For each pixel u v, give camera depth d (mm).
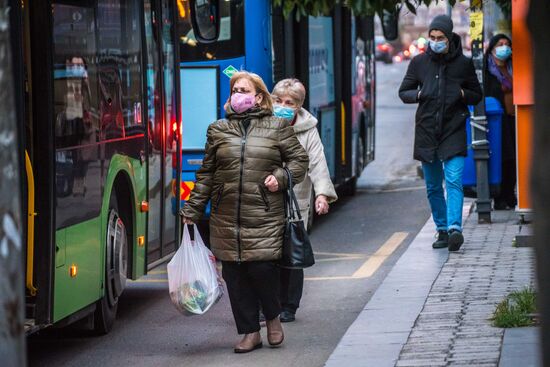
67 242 17172
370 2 20594
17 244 7820
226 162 17094
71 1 17406
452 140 25453
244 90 17250
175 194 23656
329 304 21578
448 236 25719
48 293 16500
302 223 17219
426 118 25609
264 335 19000
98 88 18703
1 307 7727
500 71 31953
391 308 19625
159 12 22688
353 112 38500
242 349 17766
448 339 17047
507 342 16578
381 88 112625
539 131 7109
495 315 18203
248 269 17266
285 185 17109
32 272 16531
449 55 25500
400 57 155375
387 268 25797
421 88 25609
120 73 19969
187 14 29391
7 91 7930
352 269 25719
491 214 31859
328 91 34656
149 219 21797
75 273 17547
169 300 23141
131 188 20500
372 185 44531
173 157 23500
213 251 17344
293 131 17391
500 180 31719
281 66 30016
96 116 18562
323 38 34031
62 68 17016
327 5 21047
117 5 19891
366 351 16547
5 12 8047
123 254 20141
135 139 20812
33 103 16406
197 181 17578
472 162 32750
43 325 16516
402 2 21266
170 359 17703
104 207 18984
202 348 18453
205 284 17828
